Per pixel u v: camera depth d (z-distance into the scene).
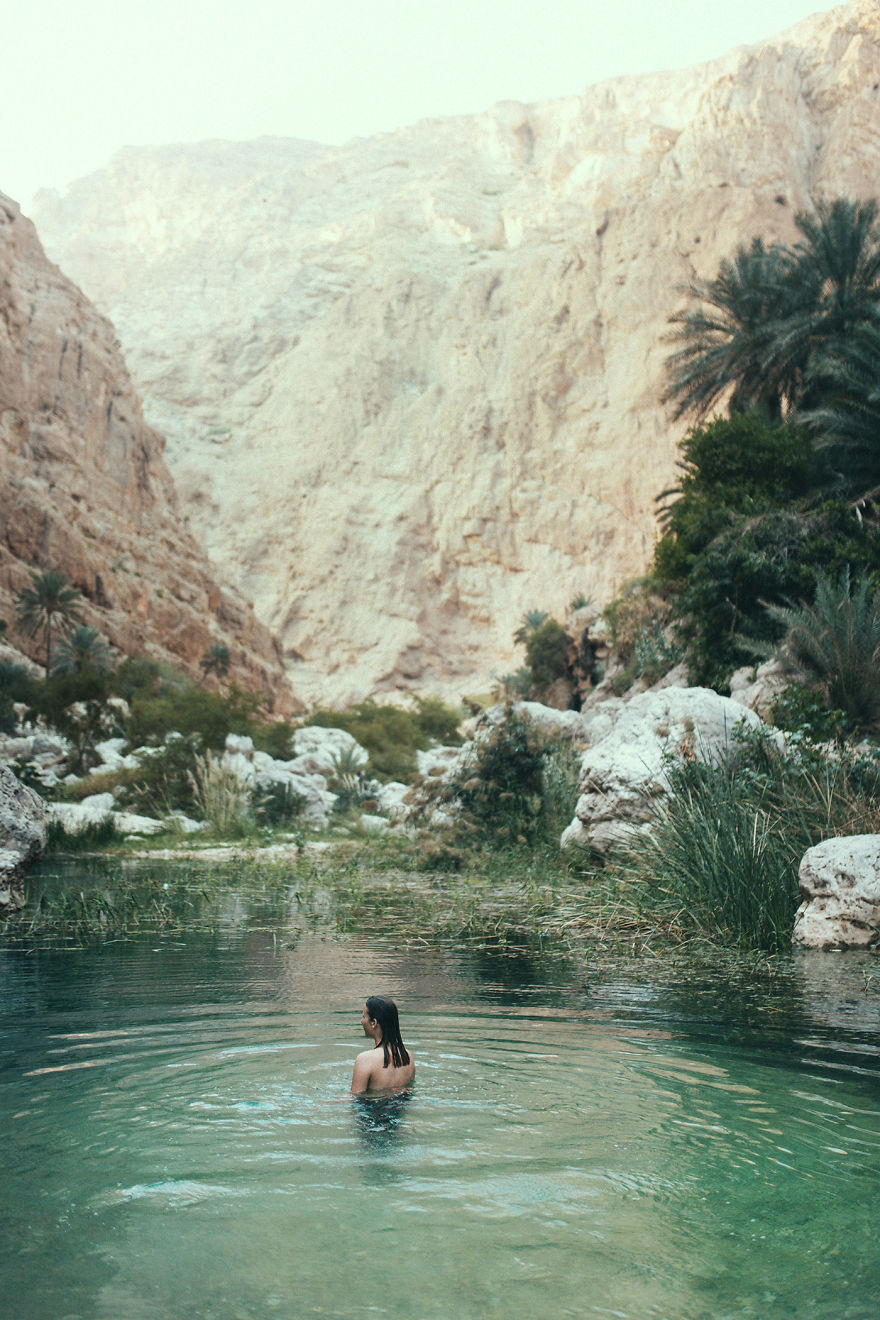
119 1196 3.20
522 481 140.12
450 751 50.97
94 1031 5.54
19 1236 2.92
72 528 86.12
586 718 21.00
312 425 156.88
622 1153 3.60
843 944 8.67
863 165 137.12
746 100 142.62
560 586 134.00
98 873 14.80
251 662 103.94
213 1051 5.07
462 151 199.38
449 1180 3.33
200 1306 2.54
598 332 141.00
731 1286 2.65
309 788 30.36
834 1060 4.99
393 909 11.55
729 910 9.20
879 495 25.53
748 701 18.42
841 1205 3.16
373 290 164.62
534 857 15.45
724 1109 4.14
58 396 95.69
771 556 23.58
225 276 192.12
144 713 43.03
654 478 131.75
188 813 26.67
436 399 150.00
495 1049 5.18
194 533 152.50
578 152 171.12
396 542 142.38
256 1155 3.55
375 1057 4.41
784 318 30.78
